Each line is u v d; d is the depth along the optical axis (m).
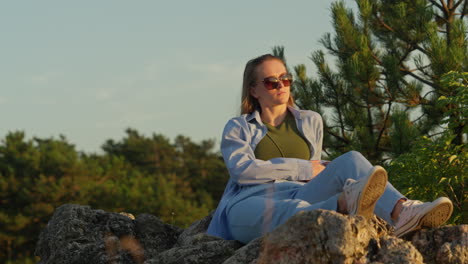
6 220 24.84
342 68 11.05
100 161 36.47
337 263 2.36
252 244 2.69
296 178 3.15
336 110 11.53
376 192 2.56
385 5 12.19
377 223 2.80
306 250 2.42
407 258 2.38
